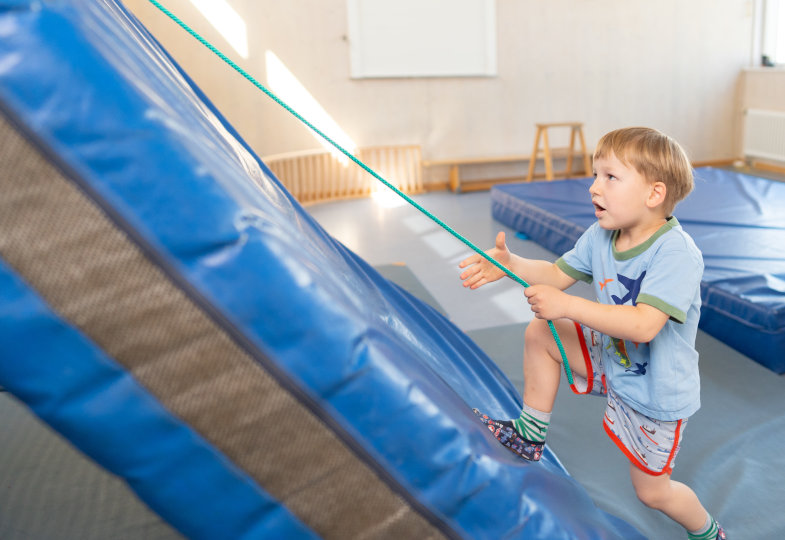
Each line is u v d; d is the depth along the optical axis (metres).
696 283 1.27
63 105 0.64
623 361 1.37
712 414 2.20
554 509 1.07
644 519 1.70
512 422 1.48
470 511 0.94
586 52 6.52
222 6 5.58
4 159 0.64
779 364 2.47
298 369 0.79
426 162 6.24
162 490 0.78
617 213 1.30
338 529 0.87
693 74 6.81
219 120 1.62
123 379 0.72
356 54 6.00
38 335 0.68
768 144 6.61
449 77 6.29
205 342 0.74
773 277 2.77
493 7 6.18
